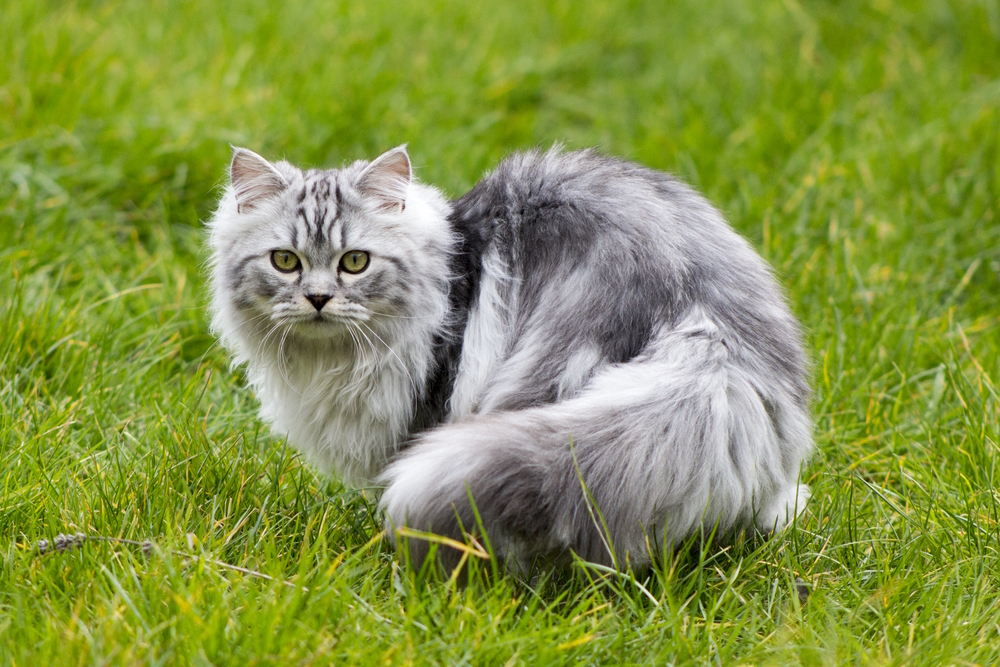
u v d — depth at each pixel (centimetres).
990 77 908
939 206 739
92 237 680
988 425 525
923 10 984
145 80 811
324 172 470
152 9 940
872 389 584
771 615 413
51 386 550
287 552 433
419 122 832
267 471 499
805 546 452
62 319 584
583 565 388
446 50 939
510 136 884
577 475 385
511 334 443
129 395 553
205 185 732
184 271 657
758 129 830
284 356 464
